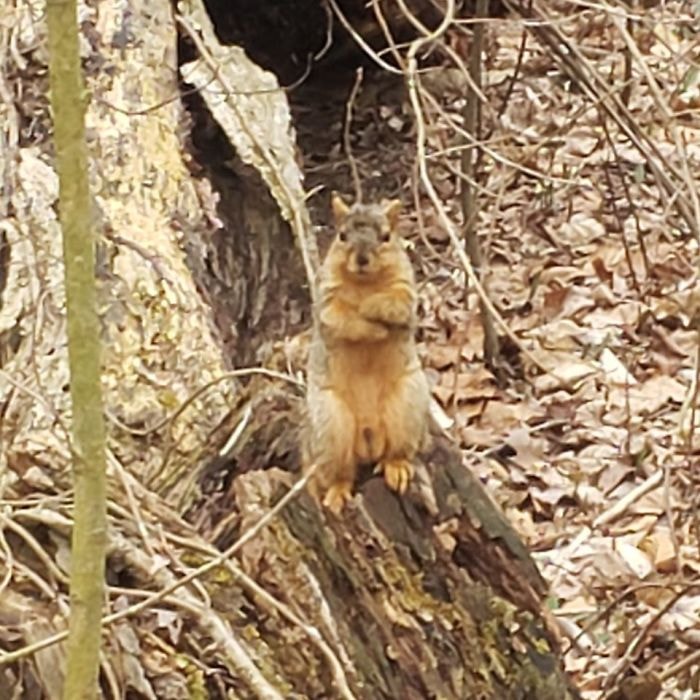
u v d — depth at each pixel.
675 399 7.88
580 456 7.52
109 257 6.29
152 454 5.67
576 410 7.89
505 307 8.78
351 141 10.37
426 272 8.98
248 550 4.72
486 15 8.23
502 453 7.59
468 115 8.21
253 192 7.18
